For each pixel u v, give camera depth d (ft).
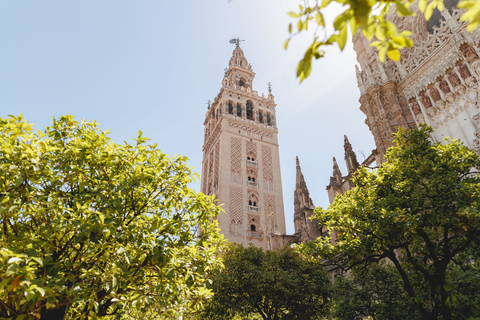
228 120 217.56
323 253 53.31
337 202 56.24
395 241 41.55
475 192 36.47
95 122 32.12
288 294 68.49
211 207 35.42
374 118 97.09
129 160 31.04
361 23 8.92
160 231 30.71
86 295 22.77
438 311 36.65
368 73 102.53
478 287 40.04
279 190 202.18
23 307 19.24
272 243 154.40
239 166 199.41
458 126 77.87
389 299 67.51
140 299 25.99
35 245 23.72
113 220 25.61
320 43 9.43
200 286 30.78
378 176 48.49
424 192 39.91
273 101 252.83
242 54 287.07
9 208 22.29
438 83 86.02
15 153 24.54
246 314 74.43
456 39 81.20
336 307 77.15
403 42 9.58
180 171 34.73
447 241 39.17
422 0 8.96
